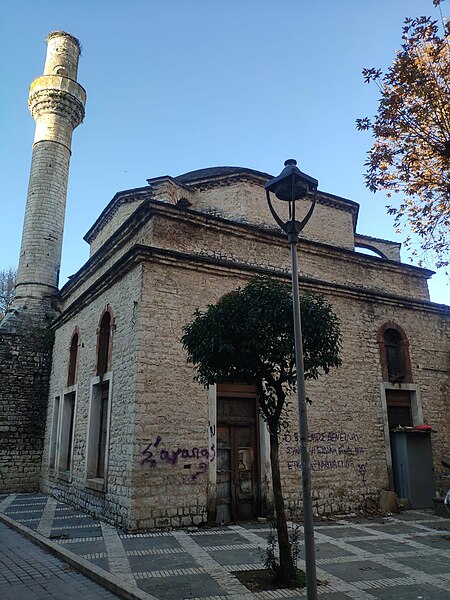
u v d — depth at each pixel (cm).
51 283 2061
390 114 837
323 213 1703
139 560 729
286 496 1123
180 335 1082
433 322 1600
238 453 1119
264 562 691
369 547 844
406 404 1456
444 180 848
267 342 648
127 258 1120
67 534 922
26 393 1817
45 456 1733
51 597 588
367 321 1438
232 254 1254
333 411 1270
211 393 1088
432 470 1346
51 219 2144
